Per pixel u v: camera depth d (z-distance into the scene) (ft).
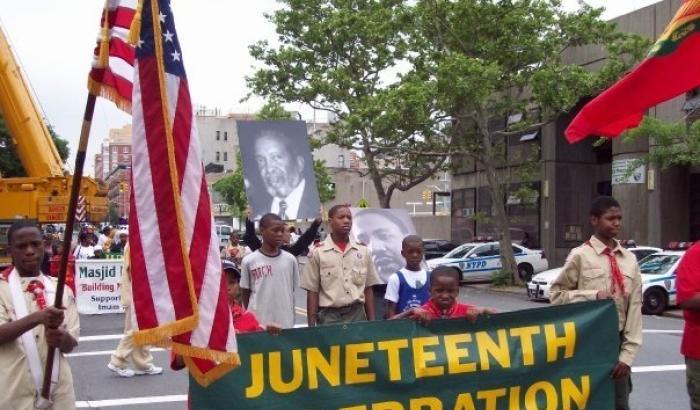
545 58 81.92
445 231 146.51
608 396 18.98
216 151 371.15
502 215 89.30
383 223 33.76
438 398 18.01
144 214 13.38
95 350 40.60
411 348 17.94
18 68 66.69
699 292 16.66
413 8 83.20
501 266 91.71
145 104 13.37
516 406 18.44
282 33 106.73
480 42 82.28
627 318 19.33
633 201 92.73
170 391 30.53
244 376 16.76
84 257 66.54
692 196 89.66
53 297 15.02
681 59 18.79
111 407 28.09
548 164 107.65
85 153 12.81
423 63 85.66
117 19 13.71
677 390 30.96
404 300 24.20
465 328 18.34
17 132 67.15
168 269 13.23
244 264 24.85
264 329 18.54
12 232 14.93
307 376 17.16
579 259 19.57
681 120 71.97
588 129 20.12
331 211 25.38
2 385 14.07
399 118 81.66
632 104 19.53
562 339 18.72
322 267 24.91
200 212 13.69
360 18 101.40
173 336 13.41
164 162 13.33
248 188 30.94
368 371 17.60
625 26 92.07
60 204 67.77
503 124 110.32
